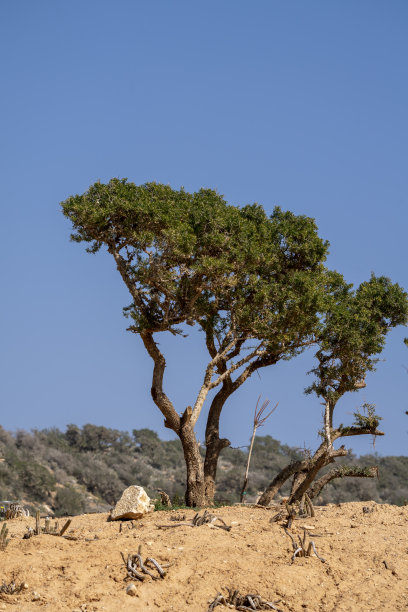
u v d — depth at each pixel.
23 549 13.00
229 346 23.39
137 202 22.25
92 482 61.94
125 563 11.96
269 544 13.18
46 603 10.85
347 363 24.45
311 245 24.83
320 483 23.73
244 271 23.23
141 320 22.30
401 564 12.32
